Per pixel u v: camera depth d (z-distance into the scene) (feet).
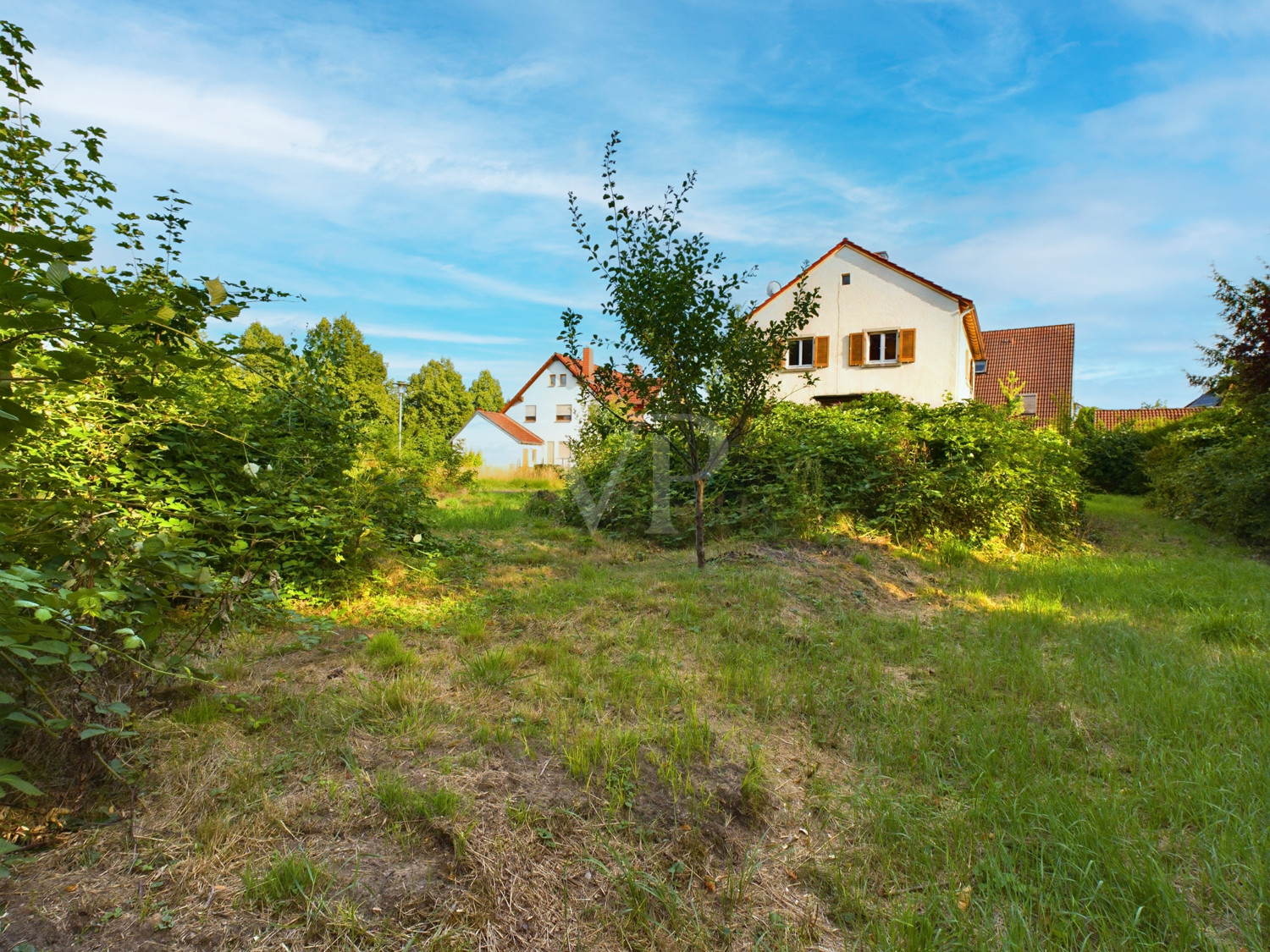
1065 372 85.51
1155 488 49.39
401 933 5.79
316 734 8.96
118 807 7.13
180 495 13.25
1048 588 21.30
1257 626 16.15
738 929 6.29
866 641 15.08
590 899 6.46
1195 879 7.05
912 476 29.04
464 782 8.05
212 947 5.49
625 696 11.02
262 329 75.41
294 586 15.67
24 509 6.36
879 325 63.93
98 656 6.81
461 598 17.33
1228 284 39.42
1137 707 11.35
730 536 28.68
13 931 5.40
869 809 8.29
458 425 153.79
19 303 4.33
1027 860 7.27
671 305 19.84
